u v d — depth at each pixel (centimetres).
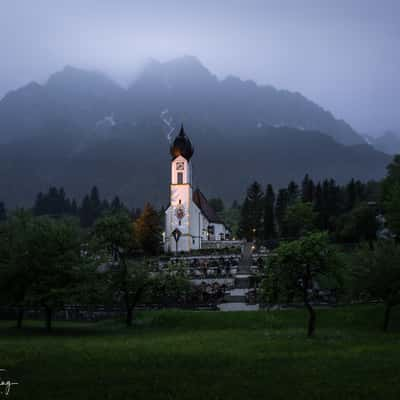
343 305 6109
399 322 5225
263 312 5691
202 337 4419
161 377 2541
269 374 2628
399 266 4941
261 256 10469
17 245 5284
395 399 2120
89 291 5197
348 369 2762
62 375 2578
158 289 5981
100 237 5888
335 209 14062
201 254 11750
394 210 8569
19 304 5084
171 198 14088
